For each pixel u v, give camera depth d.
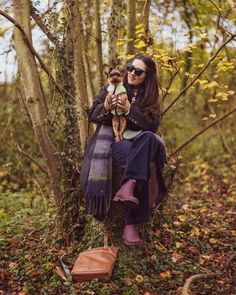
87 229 4.61
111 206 4.25
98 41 5.54
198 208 6.28
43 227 5.07
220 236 5.14
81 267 3.96
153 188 4.15
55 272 4.05
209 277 4.21
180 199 6.95
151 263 4.37
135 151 3.87
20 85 8.00
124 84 4.20
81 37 5.42
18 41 4.54
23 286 4.01
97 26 5.54
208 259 4.59
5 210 6.36
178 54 5.08
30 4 4.60
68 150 4.70
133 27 5.43
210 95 8.66
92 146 4.13
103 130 4.11
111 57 5.37
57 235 4.73
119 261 4.21
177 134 9.40
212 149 9.62
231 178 8.23
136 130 4.07
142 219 3.98
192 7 7.23
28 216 5.88
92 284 3.87
